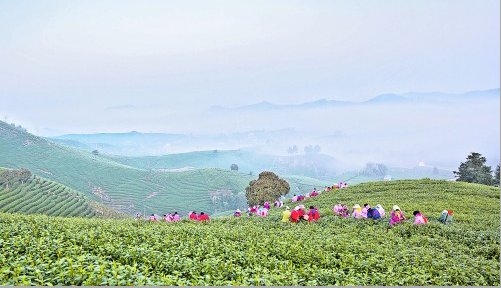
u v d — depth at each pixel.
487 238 25.34
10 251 15.13
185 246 18.28
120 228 22.19
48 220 25.55
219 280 13.10
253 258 16.41
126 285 11.23
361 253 19.03
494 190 53.72
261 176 83.38
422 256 19.02
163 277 12.24
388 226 29.27
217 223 33.22
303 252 18.17
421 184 58.66
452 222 31.39
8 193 142.62
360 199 50.66
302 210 32.59
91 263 12.50
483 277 16.34
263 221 33.84
